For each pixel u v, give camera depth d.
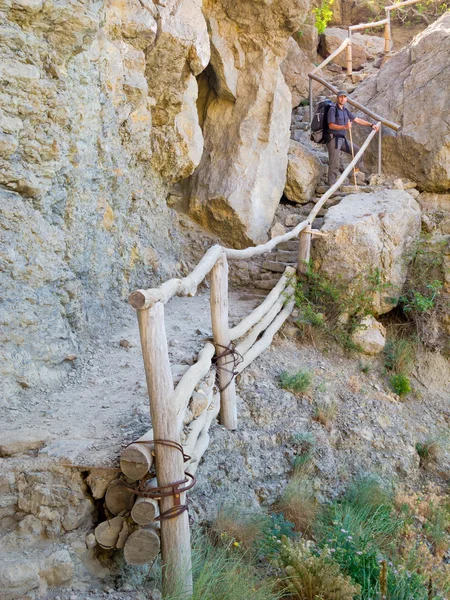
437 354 7.99
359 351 7.36
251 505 4.82
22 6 4.62
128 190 7.00
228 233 8.70
